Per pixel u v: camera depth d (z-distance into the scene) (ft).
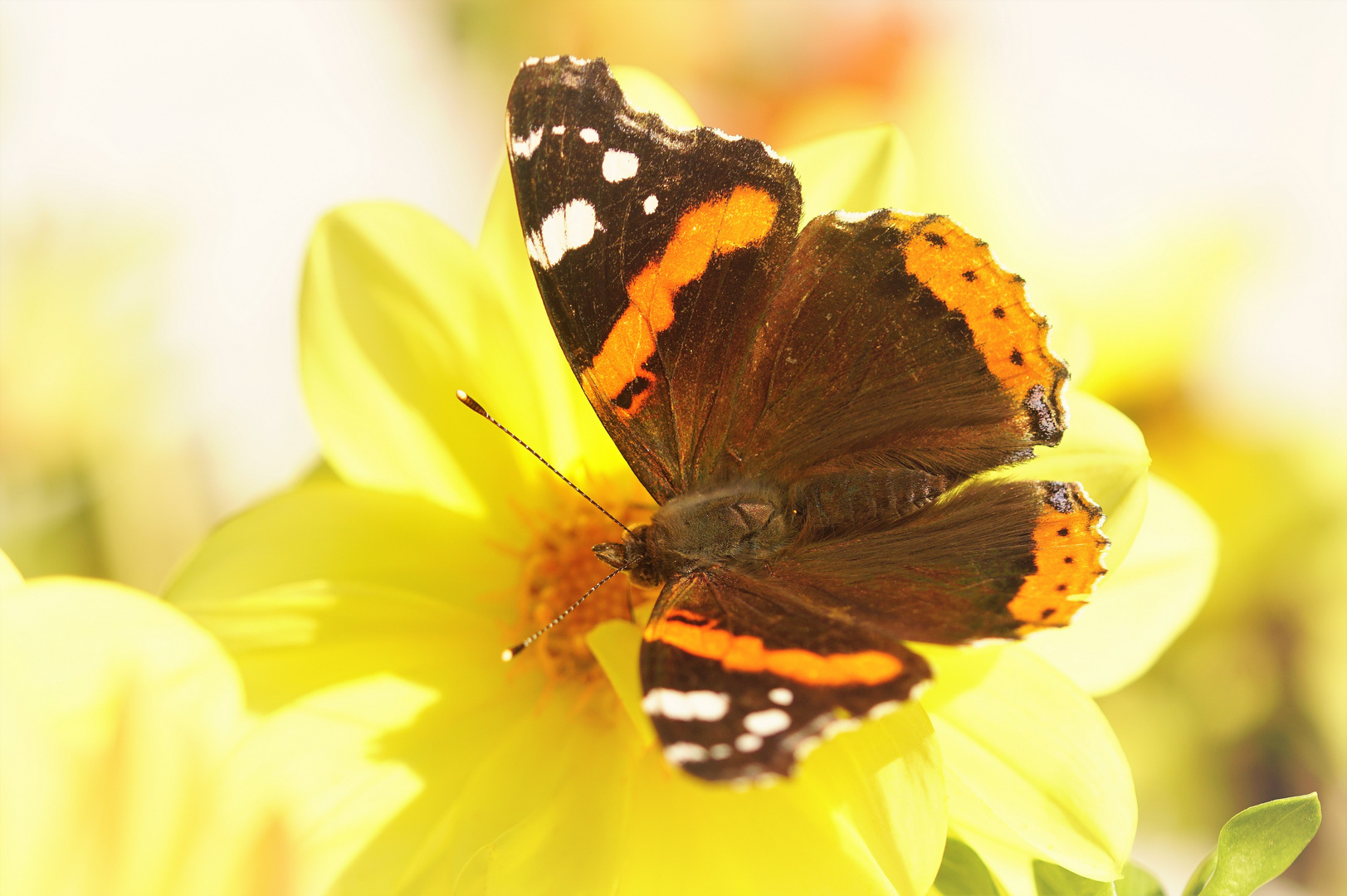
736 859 1.05
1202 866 1.03
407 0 1.52
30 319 1.20
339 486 1.07
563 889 1.04
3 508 1.21
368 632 1.07
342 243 1.06
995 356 1.06
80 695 1.01
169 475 1.24
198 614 1.05
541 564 1.09
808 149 1.09
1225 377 1.25
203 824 1.02
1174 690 1.25
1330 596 1.23
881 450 1.07
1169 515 1.10
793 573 1.06
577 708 1.08
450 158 1.60
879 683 1.00
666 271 1.07
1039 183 1.25
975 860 1.04
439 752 1.06
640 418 1.08
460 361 1.07
